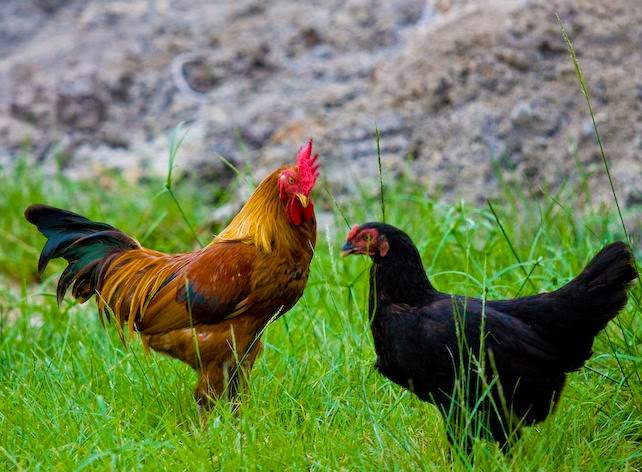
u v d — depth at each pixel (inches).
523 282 436.8
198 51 867.4
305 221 392.8
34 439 354.9
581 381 390.0
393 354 348.8
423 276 351.9
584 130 622.2
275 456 335.6
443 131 666.8
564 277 457.1
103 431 349.1
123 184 724.7
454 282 470.0
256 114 764.0
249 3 900.6
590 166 605.6
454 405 340.8
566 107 639.8
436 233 525.0
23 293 512.1
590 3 679.7
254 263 381.4
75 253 424.8
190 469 333.4
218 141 757.3
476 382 335.9
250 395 377.1
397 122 688.4
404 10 818.2
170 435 348.8
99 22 933.2
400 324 344.2
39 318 533.0
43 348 466.9
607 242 460.4
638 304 404.8
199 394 387.5
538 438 343.0
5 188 701.9
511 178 622.2
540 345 332.2
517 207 600.4
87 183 721.0
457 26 720.3
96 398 362.6
